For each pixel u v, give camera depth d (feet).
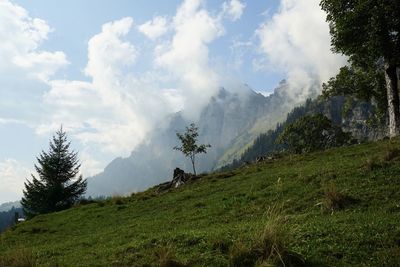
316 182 83.71
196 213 86.12
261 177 108.99
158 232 73.31
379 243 43.47
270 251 41.47
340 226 50.11
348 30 127.03
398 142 105.81
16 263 48.11
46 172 268.62
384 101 182.09
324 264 40.60
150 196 134.00
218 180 128.67
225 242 48.01
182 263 44.16
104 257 53.47
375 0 122.52
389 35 126.52
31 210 267.80
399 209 58.03
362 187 71.41
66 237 96.63
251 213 75.36
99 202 151.74
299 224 56.39
